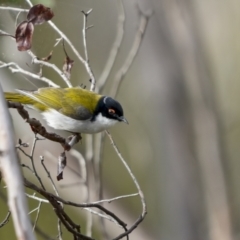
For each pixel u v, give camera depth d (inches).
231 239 568.4
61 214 242.2
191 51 564.4
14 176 137.9
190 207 592.1
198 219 591.5
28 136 409.4
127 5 559.8
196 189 586.9
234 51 593.6
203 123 571.5
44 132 239.1
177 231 595.2
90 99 324.2
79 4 440.5
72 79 526.0
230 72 600.1
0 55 334.3
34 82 384.8
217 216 574.6
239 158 618.5
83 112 318.7
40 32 332.2
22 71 301.6
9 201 133.3
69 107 317.7
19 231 128.6
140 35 400.2
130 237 587.8
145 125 597.3
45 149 458.9
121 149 605.6
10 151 142.4
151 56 577.3
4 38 327.6
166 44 570.9
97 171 395.2
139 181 610.9
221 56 597.3
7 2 312.3
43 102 312.8
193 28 563.2
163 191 603.8
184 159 581.3
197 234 589.3
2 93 160.6
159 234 597.9
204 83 570.3
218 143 572.7
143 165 606.5
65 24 421.1
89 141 408.2
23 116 225.5
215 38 592.1
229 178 577.0
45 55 337.1
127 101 602.5
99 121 326.3
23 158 455.8
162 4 559.2
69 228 245.4
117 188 607.5
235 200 593.0
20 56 338.0
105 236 400.2
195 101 572.4
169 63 572.7
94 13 551.8
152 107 590.9
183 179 586.9
